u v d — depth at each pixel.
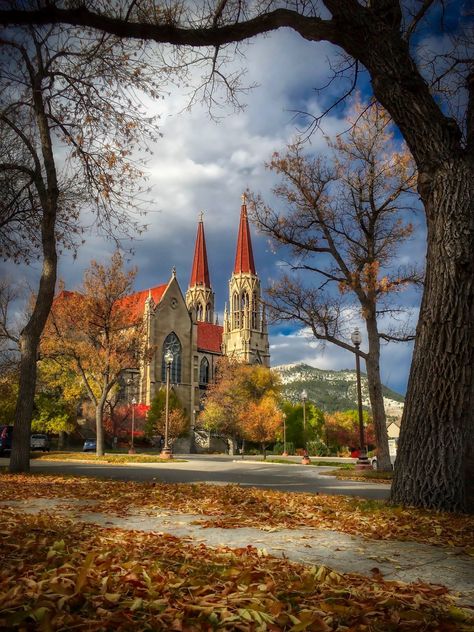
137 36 9.79
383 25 9.61
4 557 4.73
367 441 96.56
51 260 18.64
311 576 4.23
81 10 9.27
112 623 3.09
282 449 80.12
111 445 70.00
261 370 90.69
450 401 9.14
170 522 7.45
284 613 3.28
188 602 3.52
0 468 19.94
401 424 9.73
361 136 23.81
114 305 40.62
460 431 9.10
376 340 24.33
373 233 24.98
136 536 6.10
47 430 63.06
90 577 3.96
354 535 6.64
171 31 9.70
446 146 9.45
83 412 69.19
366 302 23.97
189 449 85.69
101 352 40.16
